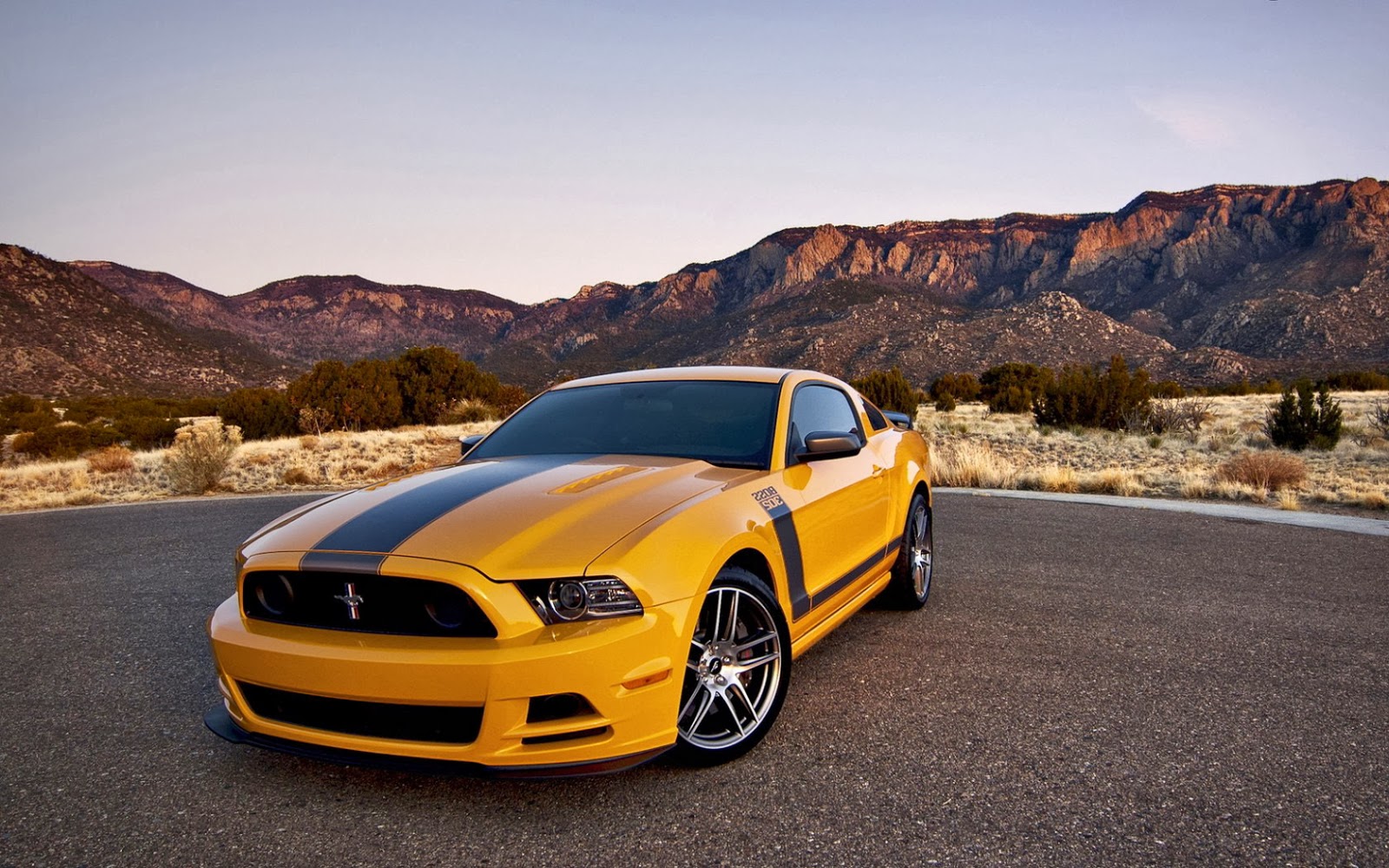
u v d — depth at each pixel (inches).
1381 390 2298.2
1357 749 124.5
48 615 224.2
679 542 112.3
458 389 1503.4
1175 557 266.2
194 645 192.2
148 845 101.9
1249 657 167.6
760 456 145.1
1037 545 287.6
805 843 99.3
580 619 102.5
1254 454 490.9
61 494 588.4
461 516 114.7
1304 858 94.9
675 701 108.9
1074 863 94.1
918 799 110.1
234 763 126.5
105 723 144.2
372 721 104.7
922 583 208.1
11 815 110.4
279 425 1332.4
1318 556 266.1
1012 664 164.4
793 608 137.3
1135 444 831.1
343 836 103.5
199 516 425.4
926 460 222.4
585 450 151.7
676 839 100.7
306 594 109.5
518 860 96.8
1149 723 134.8
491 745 99.5
